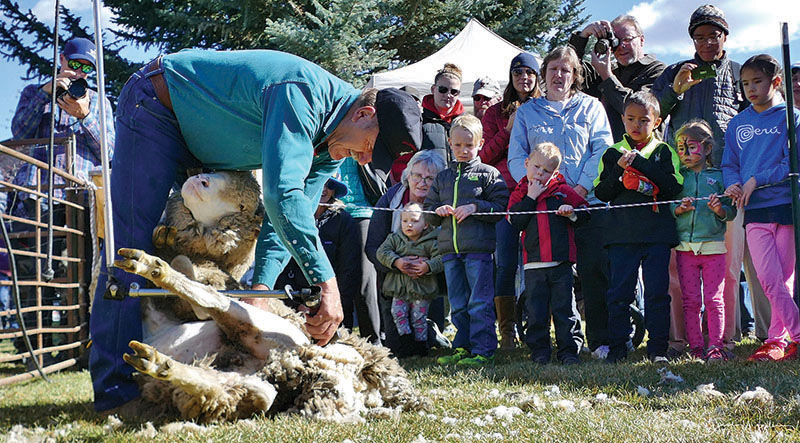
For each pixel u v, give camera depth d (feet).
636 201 17.08
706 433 9.24
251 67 11.25
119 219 11.35
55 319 21.22
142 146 11.41
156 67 11.56
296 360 10.36
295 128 10.78
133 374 10.46
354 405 10.54
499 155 21.20
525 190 17.98
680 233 17.71
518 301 22.71
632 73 22.38
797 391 12.03
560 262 17.52
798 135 17.21
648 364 15.90
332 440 8.91
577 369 15.64
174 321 11.16
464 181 18.25
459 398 12.16
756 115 17.61
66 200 20.24
